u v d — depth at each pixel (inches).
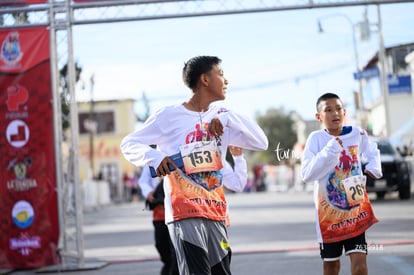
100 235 756.6
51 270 455.8
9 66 470.0
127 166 2568.9
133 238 690.8
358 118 1392.7
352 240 262.4
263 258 457.7
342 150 265.0
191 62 224.2
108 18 460.4
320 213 265.3
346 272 374.6
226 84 225.6
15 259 470.9
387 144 1051.9
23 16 486.3
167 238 370.3
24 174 471.2
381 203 960.9
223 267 217.6
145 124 223.3
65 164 530.9
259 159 3718.0
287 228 686.5
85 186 1544.0
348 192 260.8
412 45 897.5
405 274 366.3
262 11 454.0
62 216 472.4
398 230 586.6
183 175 218.1
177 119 221.8
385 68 1210.0
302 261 432.5
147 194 373.7
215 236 217.5
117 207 1662.2
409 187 1011.9
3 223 471.8
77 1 460.1
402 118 1459.2
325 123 269.6
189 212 214.5
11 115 471.2
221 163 223.1
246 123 224.4
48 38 467.8
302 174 265.6
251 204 1270.9
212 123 218.7
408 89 1205.7
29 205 471.2
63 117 498.0
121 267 462.3
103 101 2576.3
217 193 221.0
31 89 470.0
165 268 372.8
